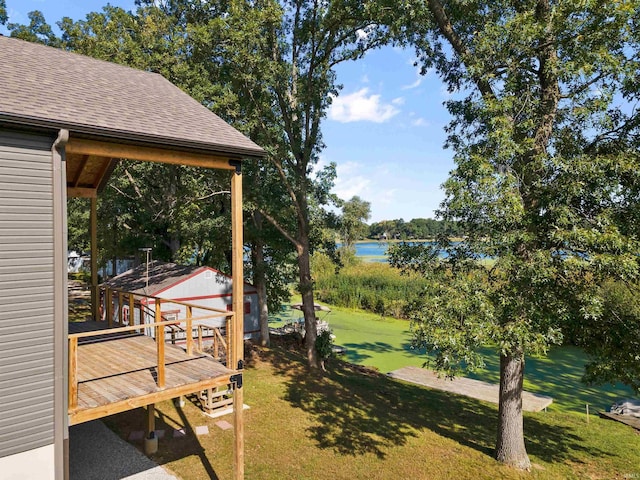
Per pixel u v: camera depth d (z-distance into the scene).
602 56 6.68
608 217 6.86
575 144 7.91
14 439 4.63
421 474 8.28
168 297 15.00
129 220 22.47
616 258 6.25
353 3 12.21
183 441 8.89
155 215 18.44
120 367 6.71
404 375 16.53
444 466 8.67
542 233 7.40
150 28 16.02
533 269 6.62
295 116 15.22
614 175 6.93
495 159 7.04
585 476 8.66
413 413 12.07
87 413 5.10
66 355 4.97
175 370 6.60
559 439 10.78
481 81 8.55
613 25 6.74
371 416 11.31
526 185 7.66
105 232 22.33
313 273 36.50
